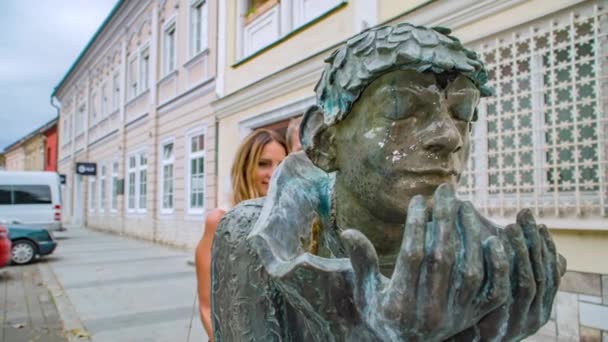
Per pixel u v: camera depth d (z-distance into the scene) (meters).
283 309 0.64
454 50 0.53
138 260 8.39
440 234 0.41
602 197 2.96
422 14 4.23
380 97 0.53
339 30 5.52
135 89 13.23
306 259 0.49
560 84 3.17
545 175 3.29
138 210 12.40
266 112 6.77
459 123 0.55
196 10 9.62
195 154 9.28
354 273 0.46
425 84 0.52
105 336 3.97
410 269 0.41
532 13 3.33
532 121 3.34
